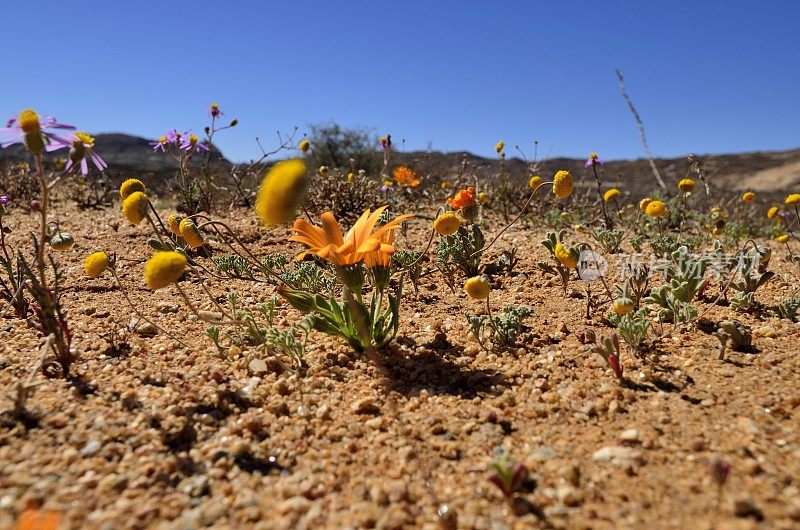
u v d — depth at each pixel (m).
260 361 0.18
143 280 0.27
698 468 0.12
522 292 0.26
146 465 0.13
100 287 0.26
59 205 0.48
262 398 0.16
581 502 0.12
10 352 0.18
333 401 0.16
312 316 0.18
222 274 0.28
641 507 0.11
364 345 0.18
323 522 0.11
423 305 0.24
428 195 0.51
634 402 0.16
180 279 0.27
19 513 0.11
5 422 0.14
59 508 0.11
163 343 0.19
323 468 0.13
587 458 0.13
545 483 0.12
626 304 0.19
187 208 0.42
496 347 0.19
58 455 0.13
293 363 0.18
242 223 0.39
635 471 0.12
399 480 0.12
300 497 0.12
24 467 0.12
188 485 0.12
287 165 0.13
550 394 0.16
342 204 0.42
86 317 0.22
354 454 0.14
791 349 0.19
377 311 0.19
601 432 0.14
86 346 0.19
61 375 0.16
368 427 0.15
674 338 0.20
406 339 0.20
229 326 0.21
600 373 0.17
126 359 0.18
